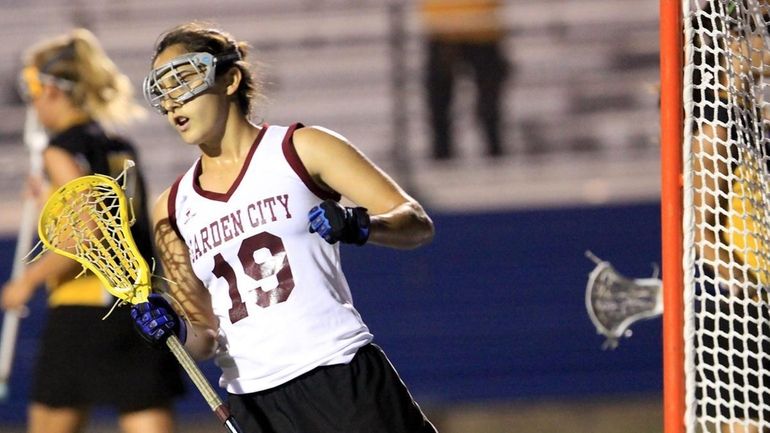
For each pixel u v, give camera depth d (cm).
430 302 2509
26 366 2456
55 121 1595
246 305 1074
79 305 1508
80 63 1600
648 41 3294
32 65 1595
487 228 2547
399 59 3275
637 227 2541
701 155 1066
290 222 1066
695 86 1058
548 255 2525
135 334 1508
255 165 1077
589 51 3281
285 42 3347
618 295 1388
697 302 1227
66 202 1141
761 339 1084
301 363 1065
